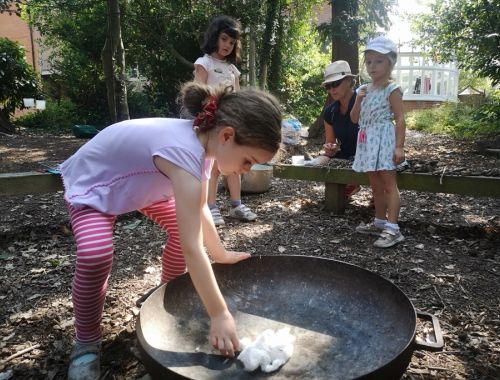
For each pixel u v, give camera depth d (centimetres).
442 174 337
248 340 160
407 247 315
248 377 144
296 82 1391
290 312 181
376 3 785
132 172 166
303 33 1341
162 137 160
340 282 184
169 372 121
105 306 231
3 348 199
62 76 1292
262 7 1021
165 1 1002
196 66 356
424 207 414
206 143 157
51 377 178
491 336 202
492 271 271
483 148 751
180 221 149
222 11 972
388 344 153
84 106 1239
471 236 335
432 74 1700
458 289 248
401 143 309
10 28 1525
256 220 379
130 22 1016
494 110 1014
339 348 159
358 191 436
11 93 1194
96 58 1198
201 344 159
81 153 179
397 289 163
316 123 834
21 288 258
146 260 295
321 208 411
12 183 330
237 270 192
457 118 1200
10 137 988
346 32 767
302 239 333
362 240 329
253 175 459
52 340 204
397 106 311
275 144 149
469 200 438
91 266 158
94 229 162
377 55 311
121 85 615
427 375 175
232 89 159
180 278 173
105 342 197
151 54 1145
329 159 420
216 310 147
